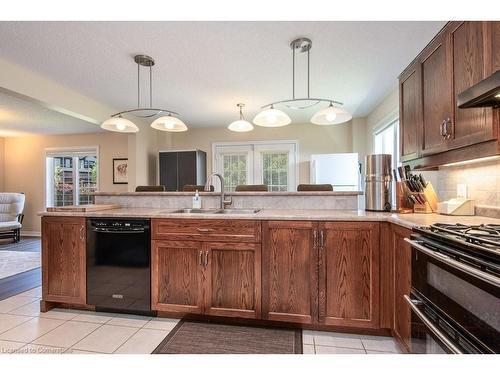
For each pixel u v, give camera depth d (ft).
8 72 9.45
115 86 11.69
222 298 7.06
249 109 15.07
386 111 13.14
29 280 10.97
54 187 21.75
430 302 4.40
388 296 6.41
